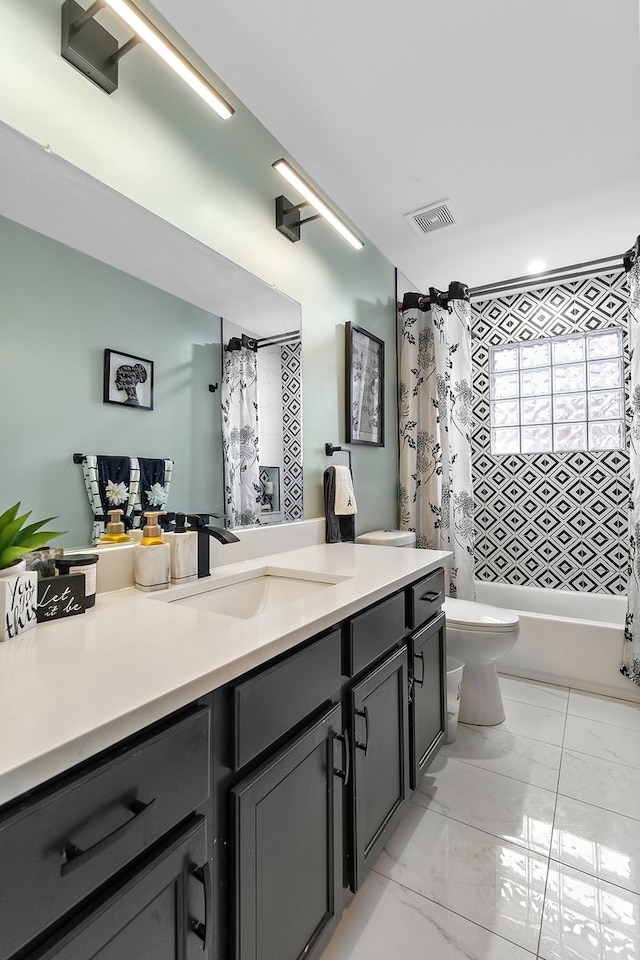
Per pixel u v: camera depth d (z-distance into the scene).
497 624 1.99
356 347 2.46
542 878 1.28
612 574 3.05
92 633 0.84
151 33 1.09
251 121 1.72
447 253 2.80
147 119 1.32
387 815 1.27
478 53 1.48
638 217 2.42
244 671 0.74
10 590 0.81
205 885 0.67
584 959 1.06
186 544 1.26
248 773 0.79
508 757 1.86
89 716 0.54
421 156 1.96
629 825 1.48
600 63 1.51
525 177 2.10
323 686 0.99
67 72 1.12
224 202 1.60
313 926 0.95
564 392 3.24
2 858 0.44
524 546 3.32
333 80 1.58
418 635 1.49
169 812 0.62
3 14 1.00
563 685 2.50
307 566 1.50
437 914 1.18
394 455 3.01
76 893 0.51
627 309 2.96
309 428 2.08
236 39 1.43
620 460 3.04
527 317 3.32
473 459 3.50
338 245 2.33
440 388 2.91
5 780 0.44
